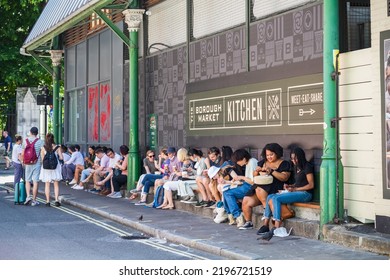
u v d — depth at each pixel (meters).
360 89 10.48
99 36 22.80
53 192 20.19
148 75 19.33
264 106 13.59
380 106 10.02
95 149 21.42
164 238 11.77
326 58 10.75
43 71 35.50
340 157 10.71
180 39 17.42
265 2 13.78
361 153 10.50
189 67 16.84
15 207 16.84
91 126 23.80
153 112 19.03
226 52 15.19
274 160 11.95
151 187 16.86
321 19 11.97
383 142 9.97
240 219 12.17
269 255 9.50
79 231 12.77
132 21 18.06
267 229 11.27
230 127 14.88
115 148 21.33
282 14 13.11
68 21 19.73
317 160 11.89
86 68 24.12
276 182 11.75
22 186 17.41
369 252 9.55
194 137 16.48
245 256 9.46
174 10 17.72
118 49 20.95
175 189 15.05
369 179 10.34
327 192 10.64
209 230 11.93
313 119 12.02
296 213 11.53
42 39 23.34
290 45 12.88
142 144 19.59
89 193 19.64
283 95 12.91
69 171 22.39
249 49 14.24
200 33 16.44
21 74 35.44
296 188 11.48
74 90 25.67
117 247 10.91
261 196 11.66
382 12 9.97
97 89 23.06
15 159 18.94
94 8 17.61
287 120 12.79
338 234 10.18
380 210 10.01
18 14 35.75
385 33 9.90
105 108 22.30
